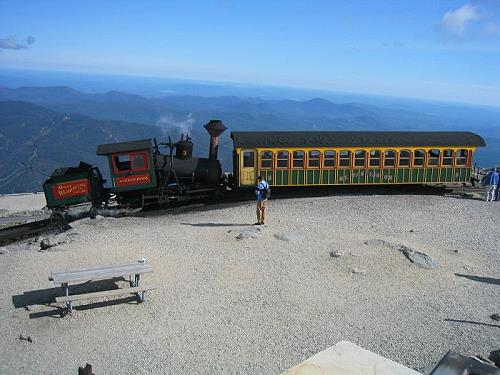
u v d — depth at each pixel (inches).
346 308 540.7
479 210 994.7
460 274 645.9
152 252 712.4
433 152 1135.6
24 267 655.1
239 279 614.5
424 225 882.8
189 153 1063.6
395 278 625.0
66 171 1010.7
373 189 1173.1
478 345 460.4
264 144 1059.9
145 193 1031.0
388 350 448.8
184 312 526.0
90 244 754.8
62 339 469.4
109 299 555.2
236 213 957.2
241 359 433.1
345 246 732.7
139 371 413.4
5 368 420.5
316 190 1155.3
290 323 503.5
